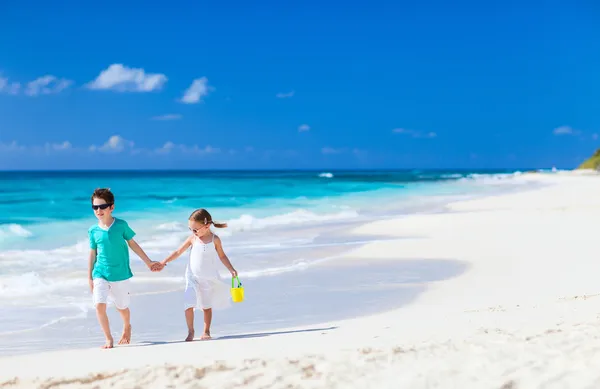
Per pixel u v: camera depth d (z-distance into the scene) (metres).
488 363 4.38
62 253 12.41
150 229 16.61
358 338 5.64
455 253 12.12
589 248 12.29
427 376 4.15
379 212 23.11
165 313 7.52
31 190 36.19
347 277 9.90
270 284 9.33
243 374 4.34
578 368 4.14
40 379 4.39
